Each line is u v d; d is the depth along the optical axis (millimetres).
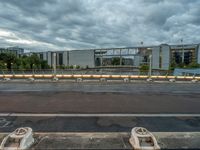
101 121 6449
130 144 3943
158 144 4012
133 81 23312
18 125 5969
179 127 5809
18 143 3666
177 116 7180
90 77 24734
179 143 4086
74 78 24844
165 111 8031
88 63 108312
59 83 20703
